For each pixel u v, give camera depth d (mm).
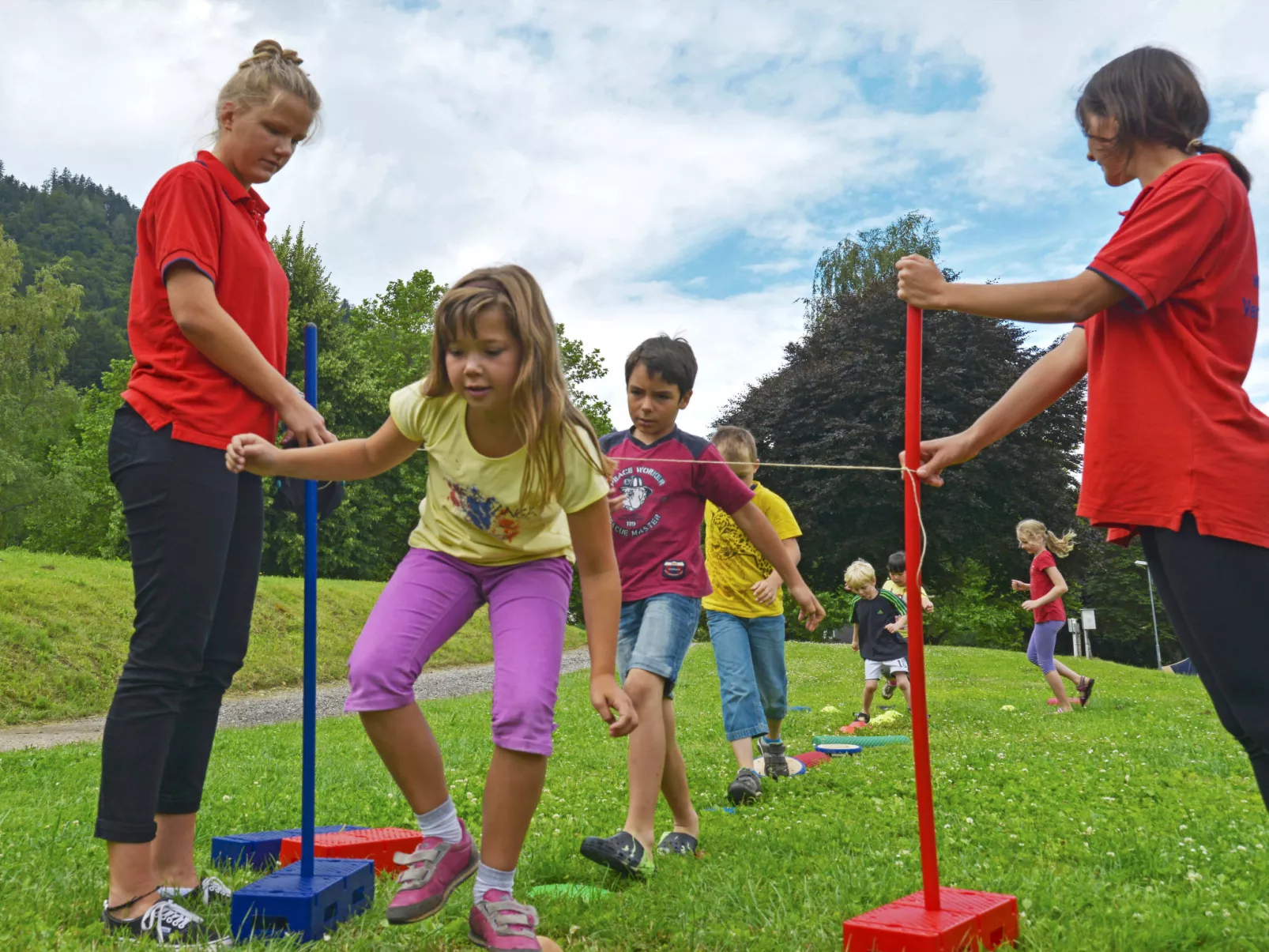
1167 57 2551
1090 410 2549
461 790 5551
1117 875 3287
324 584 24219
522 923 2391
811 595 4359
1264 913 2748
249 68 3191
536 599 2695
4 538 35031
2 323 35031
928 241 39500
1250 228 2508
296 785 5797
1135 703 10891
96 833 2760
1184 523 2332
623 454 4320
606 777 6090
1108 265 2377
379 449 2818
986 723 9000
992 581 33375
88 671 13625
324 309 40031
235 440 2771
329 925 2742
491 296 2475
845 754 7191
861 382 32906
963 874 3242
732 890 3006
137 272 3133
